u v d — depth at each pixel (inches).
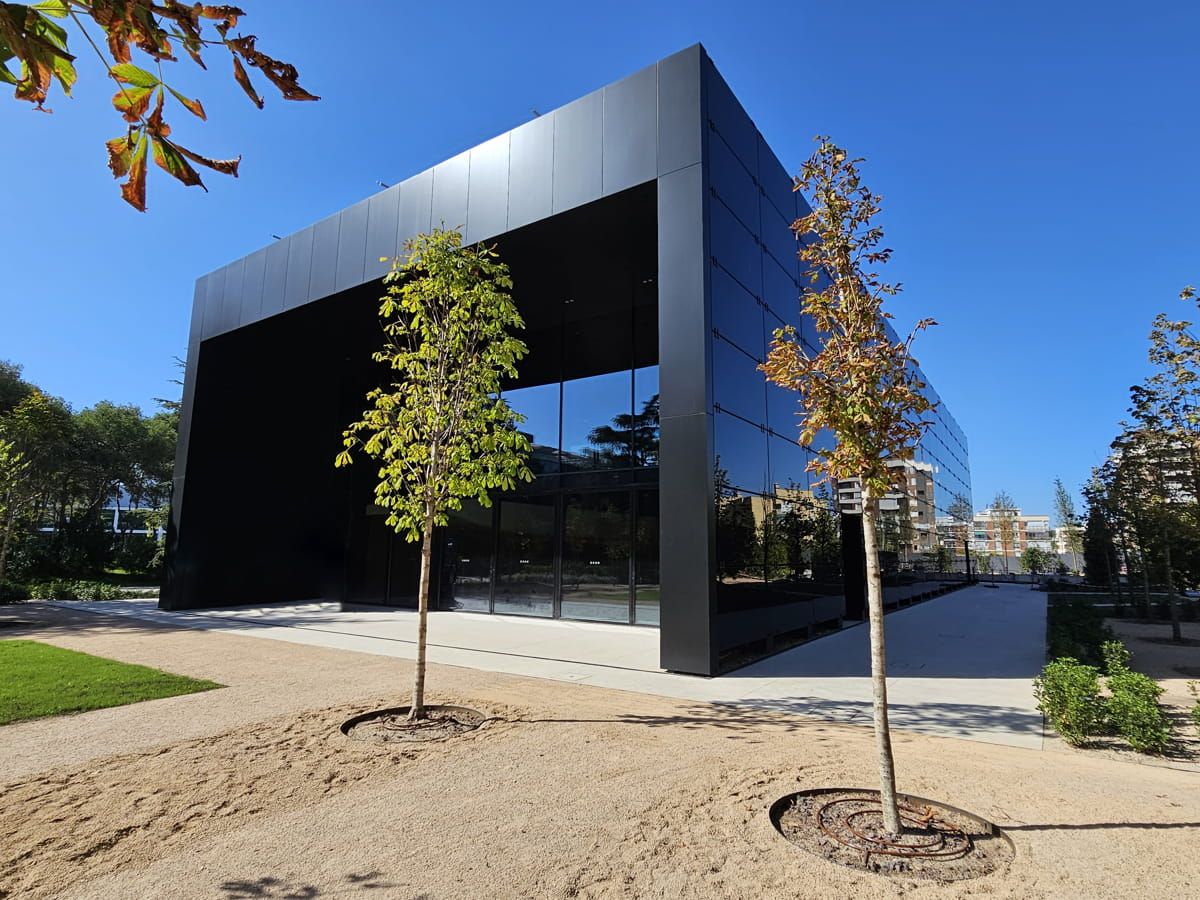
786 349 168.1
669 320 361.4
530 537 597.3
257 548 717.9
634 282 533.0
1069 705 220.8
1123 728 215.8
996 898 119.9
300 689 290.0
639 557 528.1
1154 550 559.5
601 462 566.3
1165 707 275.0
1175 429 401.4
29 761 191.2
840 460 159.3
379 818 153.2
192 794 166.7
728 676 334.6
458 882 124.1
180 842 139.6
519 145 448.8
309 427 775.7
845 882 125.5
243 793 167.9
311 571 772.6
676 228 365.7
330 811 156.9
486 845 139.7
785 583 453.7
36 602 727.1
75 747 204.7
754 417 420.2
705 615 331.6
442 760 195.3
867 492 157.5
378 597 686.5
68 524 997.2
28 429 762.8
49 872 125.9
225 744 208.4
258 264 638.5
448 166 489.7
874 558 155.9
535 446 608.1
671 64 381.4
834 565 571.2
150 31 48.1
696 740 218.2
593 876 126.8
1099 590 1179.3
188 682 298.2
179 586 647.8
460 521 646.5
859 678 332.2
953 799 167.3
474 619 576.7
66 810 155.7
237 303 653.3
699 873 128.4
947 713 262.1
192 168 55.6
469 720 240.8
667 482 350.9
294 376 761.0
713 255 370.0
